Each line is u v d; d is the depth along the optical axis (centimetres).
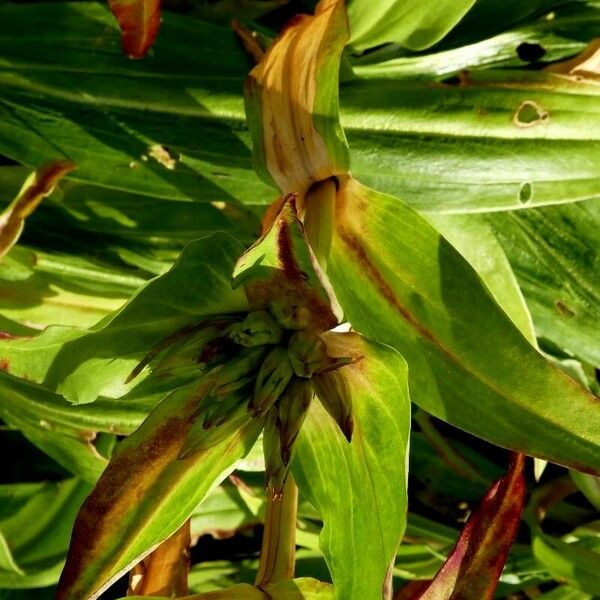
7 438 91
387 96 85
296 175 80
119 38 86
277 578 80
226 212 89
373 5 84
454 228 87
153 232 89
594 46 86
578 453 78
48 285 87
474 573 81
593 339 91
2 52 86
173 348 77
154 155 86
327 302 76
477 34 91
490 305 78
